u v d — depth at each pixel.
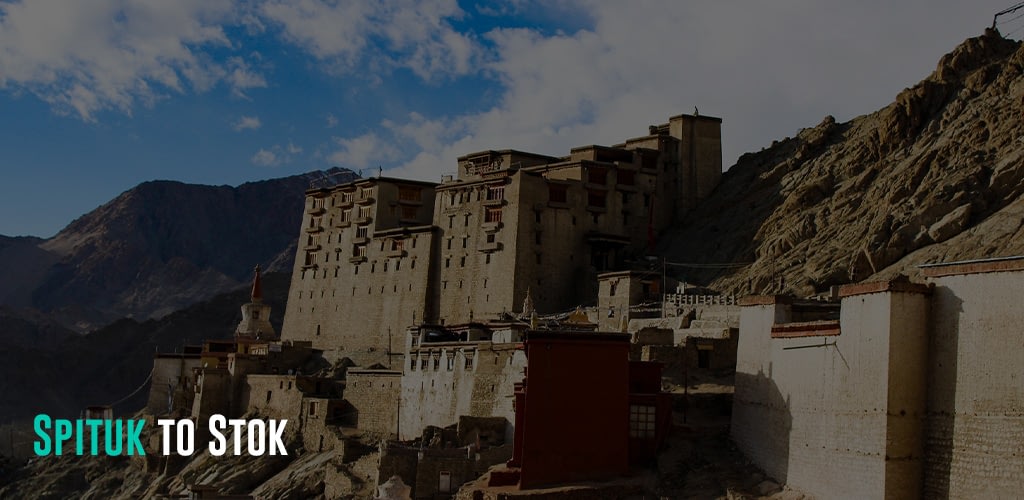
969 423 54.78
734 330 93.50
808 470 63.25
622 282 129.50
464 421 95.38
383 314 154.50
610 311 128.12
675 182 153.12
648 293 129.12
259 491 117.56
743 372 73.19
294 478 114.81
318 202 170.12
